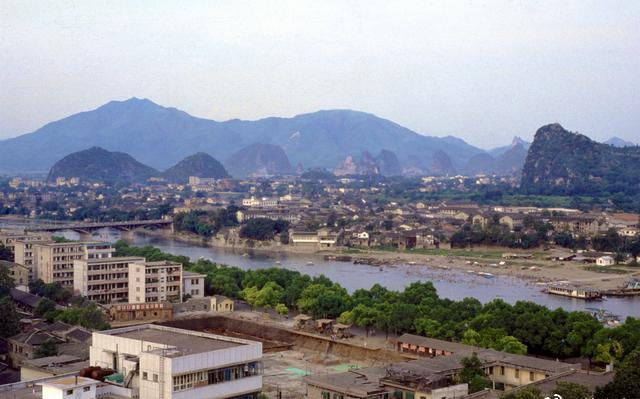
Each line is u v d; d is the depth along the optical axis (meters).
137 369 152.50
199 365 147.75
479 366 193.00
